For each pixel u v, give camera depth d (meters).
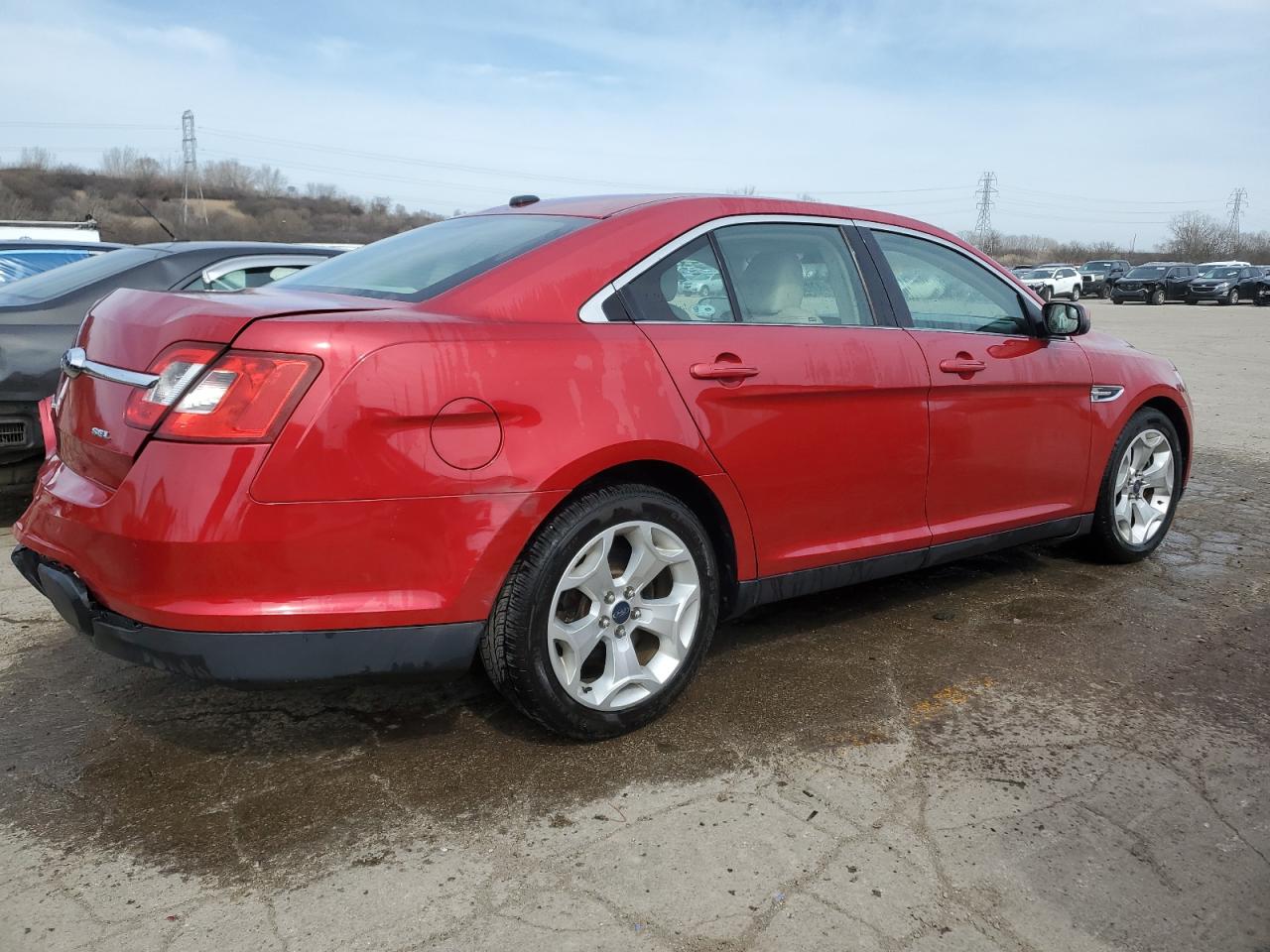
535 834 2.35
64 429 2.64
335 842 2.31
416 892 2.13
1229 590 4.20
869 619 3.82
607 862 2.24
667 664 2.87
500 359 2.47
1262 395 11.27
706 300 3.01
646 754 2.73
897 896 2.13
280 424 2.22
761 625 3.75
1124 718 2.98
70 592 2.38
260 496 2.21
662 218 3.00
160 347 2.33
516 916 2.05
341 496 2.28
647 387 2.71
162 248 5.32
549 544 2.56
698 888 2.15
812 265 3.34
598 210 3.06
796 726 2.91
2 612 3.77
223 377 2.23
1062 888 2.16
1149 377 4.40
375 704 3.03
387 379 2.31
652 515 2.75
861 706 3.04
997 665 3.37
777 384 2.99
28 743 2.77
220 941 1.97
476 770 2.64
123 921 2.03
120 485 2.31
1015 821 2.42
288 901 2.09
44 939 1.97
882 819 2.42
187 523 2.20
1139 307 37.75
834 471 3.20
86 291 4.84
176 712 2.96
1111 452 4.27
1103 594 4.13
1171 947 1.98
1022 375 3.77
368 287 2.84
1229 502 5.91
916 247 3.70
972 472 3.66
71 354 2.63
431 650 2.45
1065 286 40.25
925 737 2.85
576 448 2.54
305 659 2.31
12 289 5.12
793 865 2.23
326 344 2.26
